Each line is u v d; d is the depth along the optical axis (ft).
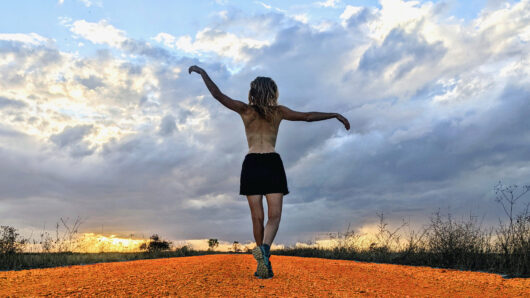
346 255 30.58
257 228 12.51
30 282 12.37
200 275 12.85
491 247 21.20
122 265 18.71
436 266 21.88
